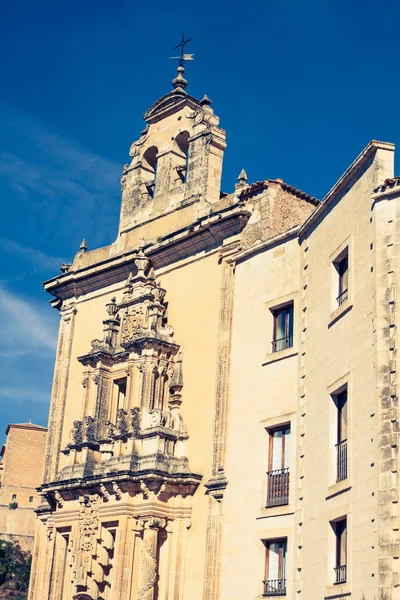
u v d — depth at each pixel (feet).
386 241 87.81
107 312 139.95
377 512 81.00
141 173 146.72
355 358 90.63
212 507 113.19
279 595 101.30
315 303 103.50
